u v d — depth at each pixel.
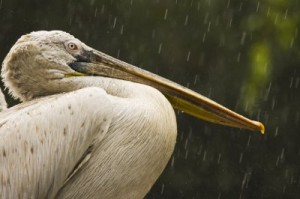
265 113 17.25
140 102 8.02
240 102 17.17
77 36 16.73
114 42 16.80
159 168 8.09
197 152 17.52
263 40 17.00
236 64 17.06
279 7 16.94
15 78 8.62
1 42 16.55
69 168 7.87
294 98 17.17
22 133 7.85
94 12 16.62
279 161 17.61
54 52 8.59
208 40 16.92
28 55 8.55
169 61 16.97
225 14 16.84
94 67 8.66
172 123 8.12
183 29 16.83
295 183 17.62
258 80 17.09
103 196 7.92
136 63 16.89
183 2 16.70
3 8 16.39
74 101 7.88
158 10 16.70
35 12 16.55
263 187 17.70
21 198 7.83
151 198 17.52
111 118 7.88
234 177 17.69
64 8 16.59
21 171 7.81
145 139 7.89
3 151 7.85
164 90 8.59
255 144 17.56
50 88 8.55
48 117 7.87
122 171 7.87
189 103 8.59
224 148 17.58
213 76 17.11
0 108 8.72
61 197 7.96
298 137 17.42
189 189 17.61
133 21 16.73
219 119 8.60
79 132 7.82
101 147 7.89
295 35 16.95
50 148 7.81
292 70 17.06
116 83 8.30
